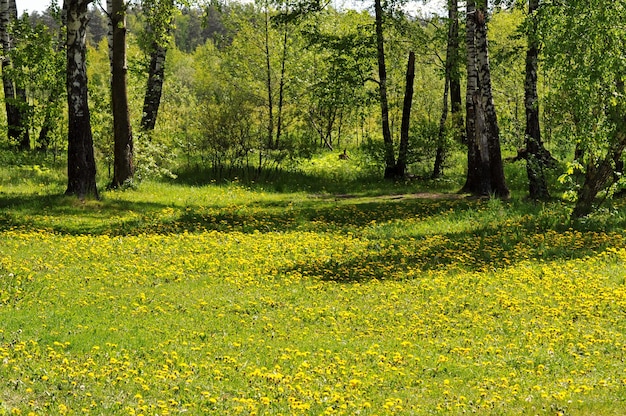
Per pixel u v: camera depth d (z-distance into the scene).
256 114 30.84
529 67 25.73
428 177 32.38
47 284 13.01
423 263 15.82
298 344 10.28
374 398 8.24
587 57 19.08
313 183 30.14
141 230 18.55
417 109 43.03
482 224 20.14
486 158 25.48
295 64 40.50
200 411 7.66
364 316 11.88
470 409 7.75
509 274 14.59
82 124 21.91
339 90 33.12
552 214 20.70
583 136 19.27
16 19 29.25
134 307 11.98
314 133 47.72
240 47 41.50
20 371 8.40
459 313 12.09
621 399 7.86
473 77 26.48
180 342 10.21
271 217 21.16
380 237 18.91
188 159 31.16
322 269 15.34
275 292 13.34
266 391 8.33
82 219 19.48
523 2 25.11
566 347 10.12
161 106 41.28
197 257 15.77
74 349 9.59
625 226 19.14
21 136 29.88
